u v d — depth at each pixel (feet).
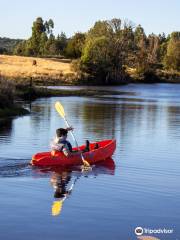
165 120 102.32
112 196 40.47
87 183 44.73
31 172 48.42
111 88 257.34
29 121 92.84
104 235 31.50
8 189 41.83
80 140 71.00
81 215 35.19
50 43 482.28
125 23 364.79
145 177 47.67
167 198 40.27
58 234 31.42
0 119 93.81
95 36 360.89
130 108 132.26
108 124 91.91
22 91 155.43
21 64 309.63
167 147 65.67
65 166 51.44
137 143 68.85
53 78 261.44
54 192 41.22
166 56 438.81
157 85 319.27
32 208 36.58
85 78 283.38
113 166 52.60
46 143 65.98
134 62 369.30
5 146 62.80
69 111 117.39
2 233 31.35
